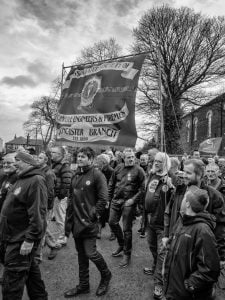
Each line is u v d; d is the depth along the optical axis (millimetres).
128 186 5109
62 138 5461
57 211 5902
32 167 3301
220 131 34469
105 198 3963
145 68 29859
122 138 4766
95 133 5039
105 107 4984
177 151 29453
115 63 5070
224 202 3871
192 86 31188
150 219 4316
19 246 3186
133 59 4910
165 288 2785
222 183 4738
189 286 2504
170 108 29391
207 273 2463
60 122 5523
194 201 2633
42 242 4996
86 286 4020
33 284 3406
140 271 4809
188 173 3467
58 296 3969
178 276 2645
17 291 3143
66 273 4668
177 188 3676
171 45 30078
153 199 4250
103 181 4004
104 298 3926
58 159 5812
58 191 5762
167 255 2828
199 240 2543
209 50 30312
